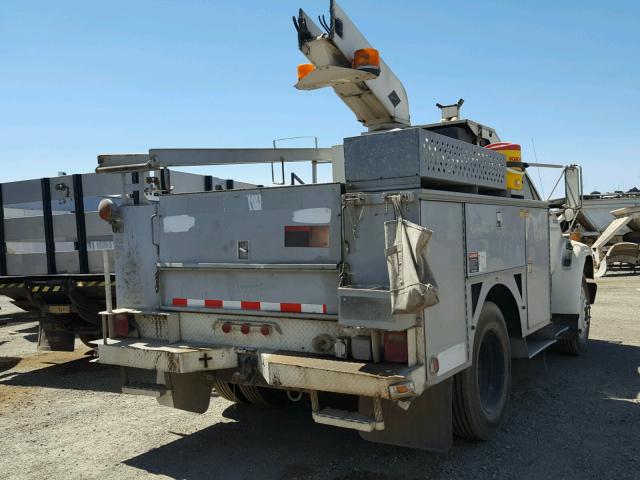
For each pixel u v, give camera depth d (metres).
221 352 4.05
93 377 7.14
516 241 5.08
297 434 4.73
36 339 10.15
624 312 10.69
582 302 7.32
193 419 5.25
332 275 3.73
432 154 3.70
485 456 4.13
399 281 3.19
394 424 3.72
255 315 4.09
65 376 7.23
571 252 7.00
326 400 3.84
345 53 4.68
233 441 4.62
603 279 17.50
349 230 3.65
